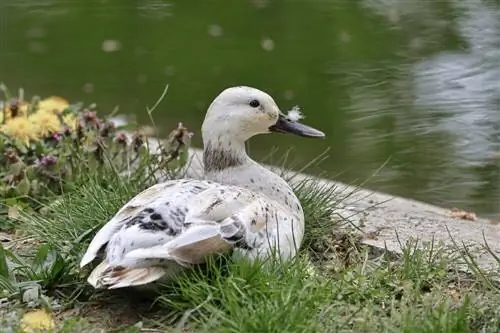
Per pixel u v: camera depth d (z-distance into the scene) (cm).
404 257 927
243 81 1981
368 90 1878
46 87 1939
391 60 2094
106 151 1131
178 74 2033
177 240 809
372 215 1141
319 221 1031
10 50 2228
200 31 2414
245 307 798
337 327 778
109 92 1905
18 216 1077
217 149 953
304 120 1705
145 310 866
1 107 1442
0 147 1170
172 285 848
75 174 1148
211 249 823
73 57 2169
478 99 1789
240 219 846
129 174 1116
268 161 1497
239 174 949
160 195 859
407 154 1539
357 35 2336
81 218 1005
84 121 1191
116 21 2522
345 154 1545
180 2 2758
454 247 970
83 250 936
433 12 2528
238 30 2428
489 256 985
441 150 1554
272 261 857
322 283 850
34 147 1191
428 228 1098
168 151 1141
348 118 1711
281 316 773
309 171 1470
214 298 821
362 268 905
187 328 827
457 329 773
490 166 1489
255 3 2741
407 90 1861
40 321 828
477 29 2327
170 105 1820
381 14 2542
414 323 773
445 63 2045
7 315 833
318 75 2002
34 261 920
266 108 962
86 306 876
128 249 806
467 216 1180
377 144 1583
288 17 2558
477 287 895
